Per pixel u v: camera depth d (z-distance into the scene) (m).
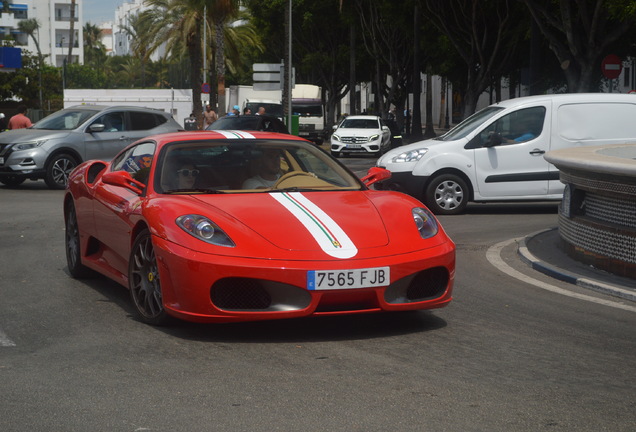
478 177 13.38
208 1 42.44
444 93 74.00
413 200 6.10
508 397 4.14
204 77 67.31
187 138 6.54
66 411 3.93
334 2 53.69
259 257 5.11
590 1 24.75
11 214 13.14
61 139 17.72
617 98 13.51
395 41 49.22
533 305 6.52
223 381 4.42
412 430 3.66
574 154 8.85
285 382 4.39
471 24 33.56
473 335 5.48
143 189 6.23
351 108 49.16
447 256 5.55
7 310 6.30
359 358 4.89
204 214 5.45
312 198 5.88
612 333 5.59
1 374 4.57
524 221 12.47
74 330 5.62
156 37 59.88
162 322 5.64
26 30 107.31
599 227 7.84
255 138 6.62
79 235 7.40
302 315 5.10
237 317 5.11
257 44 62.91
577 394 4.20
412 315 6.08
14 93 79.56
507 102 13.83
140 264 5.89
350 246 5.27
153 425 3.73
